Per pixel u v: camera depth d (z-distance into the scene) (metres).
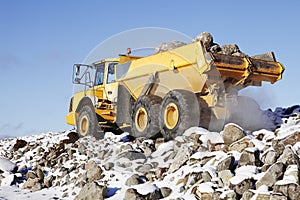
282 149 6.56
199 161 7.21
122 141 9.63
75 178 8.34
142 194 6.41
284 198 5.36
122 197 6.86
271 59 9.75
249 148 6.69
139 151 8.48
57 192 8.09
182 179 6.82
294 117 9.69
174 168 7.34
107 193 7.12
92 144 9.52
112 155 8.62
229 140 7.64
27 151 11.59
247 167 6.43
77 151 9.80
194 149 7.81
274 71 9.05
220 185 6.29
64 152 10.14
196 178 6.57
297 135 6.81
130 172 7.77
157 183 7.07
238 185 5.97
